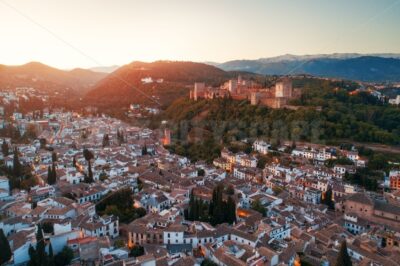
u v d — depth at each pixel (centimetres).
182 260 10700
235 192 18925
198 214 15238
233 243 12088
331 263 11631
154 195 17588
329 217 17412
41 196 17450
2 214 15162
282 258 11475
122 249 11719
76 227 13100
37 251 10600
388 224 17050
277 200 18075
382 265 11675
